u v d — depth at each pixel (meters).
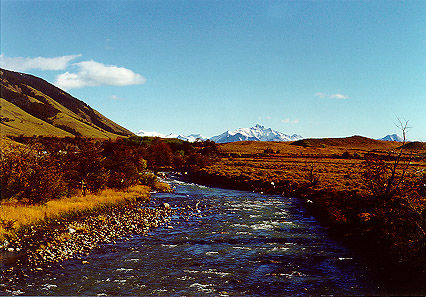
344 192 34.66
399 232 17.97
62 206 26.88
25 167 26.97
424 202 18.62
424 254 14.69
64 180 32.19
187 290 12.93
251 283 13.75
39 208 25.25
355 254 17.94
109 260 16.48
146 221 26.28
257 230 24.02
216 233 22.91
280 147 195.50
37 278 13.70
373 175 22.12
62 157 34.22
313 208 33.09
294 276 14.61
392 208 20.14
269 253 18.20
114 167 46.25
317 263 16.44
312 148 191.50
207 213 31.38
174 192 49.72
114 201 33.53
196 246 19.48
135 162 70.56
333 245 19.89
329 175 62.81
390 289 12.69
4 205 24.58
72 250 17.77
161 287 13.20
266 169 82.06
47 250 17.17
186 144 141.88
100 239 20.30
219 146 195.50
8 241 18.44
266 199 42.44
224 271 15.25
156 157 112.38
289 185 50.84
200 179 74.06
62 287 12.90
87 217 26.38
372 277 14.20
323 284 13.55
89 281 13.64
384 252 17.02
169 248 18.94
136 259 16.77
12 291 12.24
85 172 35.38
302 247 19.47
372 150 188.12
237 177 64.75
